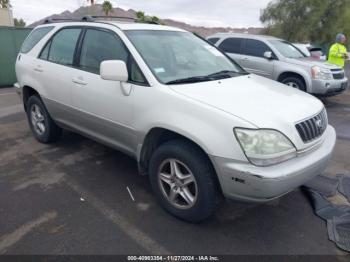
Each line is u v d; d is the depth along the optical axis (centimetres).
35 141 516
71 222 307
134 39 351
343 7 2286
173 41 386
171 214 318
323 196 356
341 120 685
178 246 278
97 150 478
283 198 354
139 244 279
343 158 466
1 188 367
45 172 408
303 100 317
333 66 814
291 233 297
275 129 257
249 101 288
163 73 326
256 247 278
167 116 291
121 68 314
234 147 254
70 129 445
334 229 301
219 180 269
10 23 2505
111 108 346
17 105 794
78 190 365
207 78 341
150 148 329
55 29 452
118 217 316
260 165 251
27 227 299
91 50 383
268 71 850
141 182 385
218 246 279
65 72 406
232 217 319
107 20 422
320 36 2398
